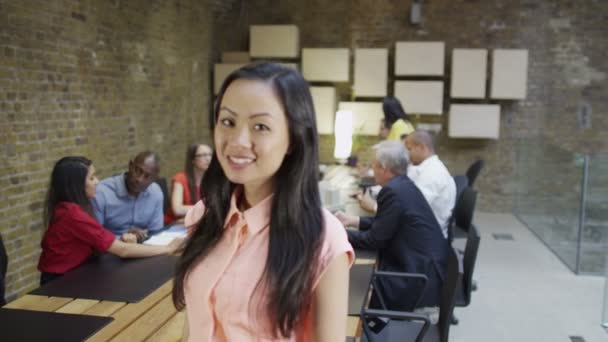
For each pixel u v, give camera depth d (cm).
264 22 684
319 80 658
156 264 241
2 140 341
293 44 653
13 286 358
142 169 310
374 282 269
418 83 641
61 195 249
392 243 288
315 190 93
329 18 672
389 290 277
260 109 85
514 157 666
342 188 440
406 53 640
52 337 167
